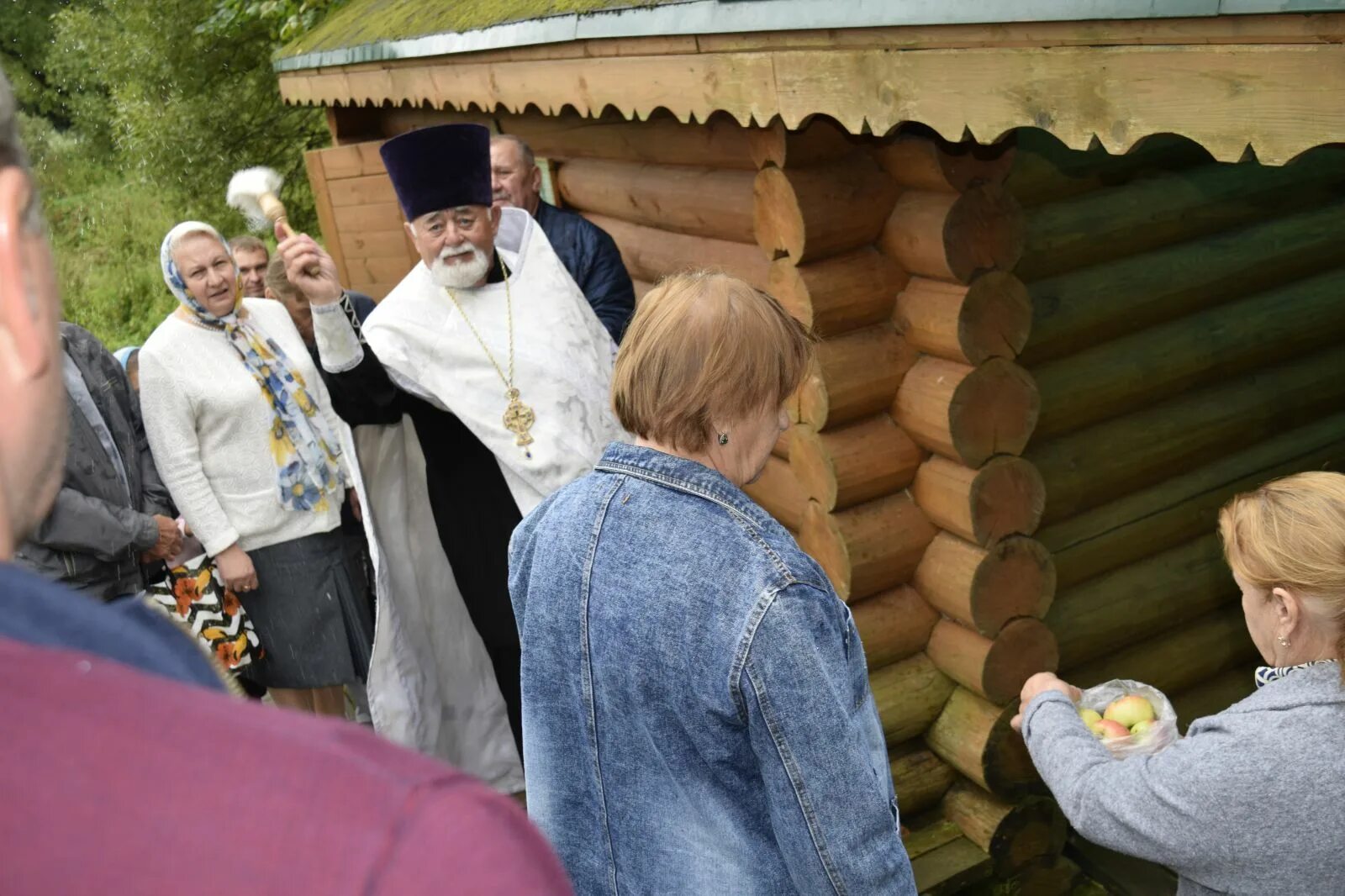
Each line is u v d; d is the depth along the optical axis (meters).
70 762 0.35
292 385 3.43
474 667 3.52
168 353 3.27
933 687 3.38
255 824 0.35
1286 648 1.66
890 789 1.61
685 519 1.45
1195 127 1.57
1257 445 3.65
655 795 1.50
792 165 2.95
